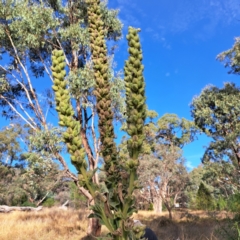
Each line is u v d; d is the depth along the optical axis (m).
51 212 19.02
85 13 11.82
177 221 17.58
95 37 1.46
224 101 16.55
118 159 1.31
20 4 10.48
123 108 9.30
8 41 11.33
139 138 1.18
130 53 1.24
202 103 18.11
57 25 10.88
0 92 11.77
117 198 1.20
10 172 31.92
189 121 32.16
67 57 12.52
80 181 1.17
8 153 30.36
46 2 11.56
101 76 1.41
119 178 1.25
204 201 25.80
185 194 35.97
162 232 12.14
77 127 1.19
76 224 12.84
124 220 1.16
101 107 1.38
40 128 11.23
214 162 18.78
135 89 1.20
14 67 11.95
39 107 11.34
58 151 9.93
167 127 32.38
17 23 10.32
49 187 11.83
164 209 33.41
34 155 9.84
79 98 10.66
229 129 17.41
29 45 10.72
